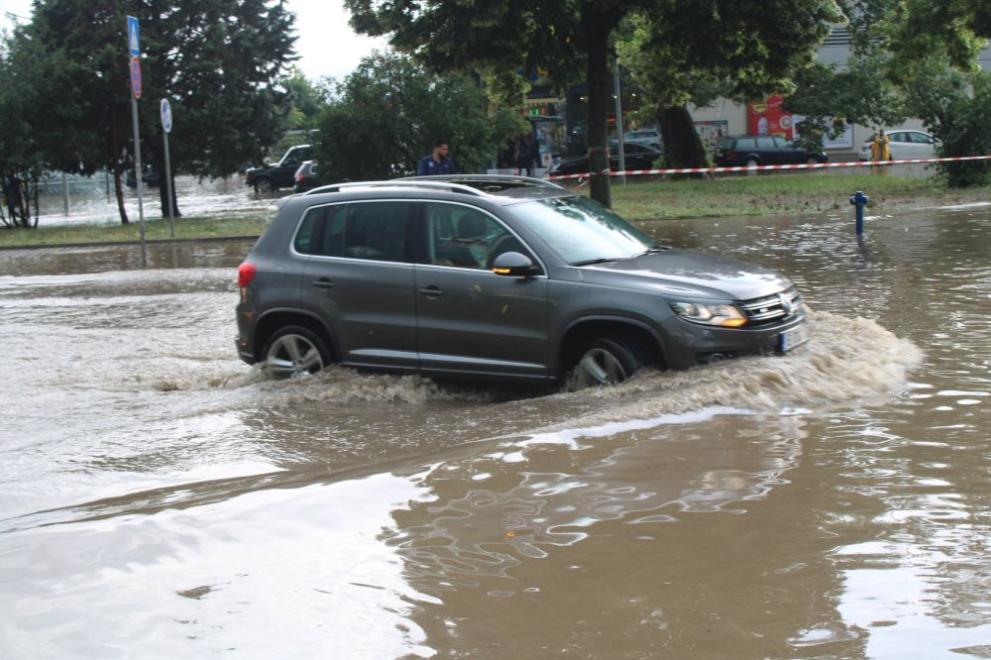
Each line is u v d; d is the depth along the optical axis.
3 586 3.98
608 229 8.40
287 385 8.41
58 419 7.64
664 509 4.59
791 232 19.52
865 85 42.78
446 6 23.02
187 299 14.38
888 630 3.36
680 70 25.50
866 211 23.08
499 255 7.86
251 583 3.92
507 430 6.49
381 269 8.30
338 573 4.00
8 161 30.14
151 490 5.64
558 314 7.54
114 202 45.62
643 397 6.86
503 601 3.68
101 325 12.37
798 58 24.47
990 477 4.90
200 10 33.53
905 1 27.81
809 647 3.26
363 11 23.64
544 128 43.31
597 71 24.62
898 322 9.58
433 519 4.58
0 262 21.00
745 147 44.84
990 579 3.73
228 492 5.30
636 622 3.47
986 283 11.86
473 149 33.06
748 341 7.18
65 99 31.14
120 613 3.69
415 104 32.81
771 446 5.54
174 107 32.50
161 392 8.63
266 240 8.95
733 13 23.39
